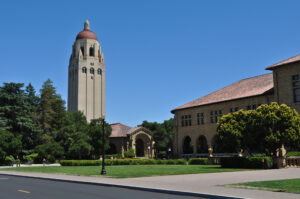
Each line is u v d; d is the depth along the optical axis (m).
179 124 61.53
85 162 45.91
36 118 70.25
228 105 51.12
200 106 56.62
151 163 49.38
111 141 82.00
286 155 35.59
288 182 16.22
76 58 139.38
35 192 14.93
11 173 30.53
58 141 71.06
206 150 58.72
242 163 31.44
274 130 30.50
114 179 20.73
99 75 142.12
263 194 12.28
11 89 66.12
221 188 14.54
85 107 135.75
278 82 41.75
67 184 19.28
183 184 16.67
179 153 60.53
